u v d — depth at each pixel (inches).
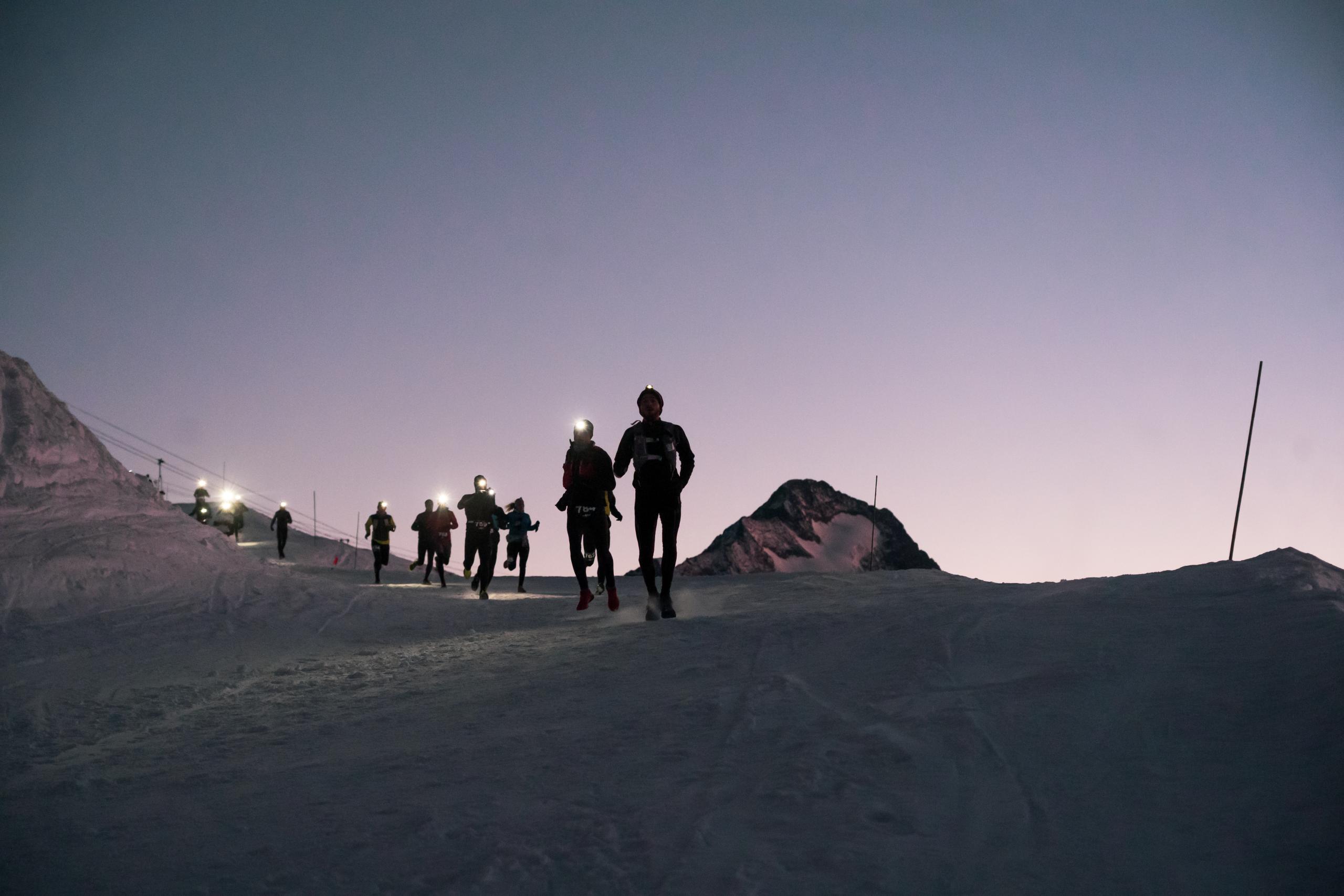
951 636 207.0
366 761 165.0
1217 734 136.8
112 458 584.4
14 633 361.4
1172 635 187.2
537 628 357.7
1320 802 112.8
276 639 363.3
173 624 386.9
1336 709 135.4
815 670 200.5
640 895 101.8
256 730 204.4
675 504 324.2
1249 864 101.6
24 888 112.8
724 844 114.1
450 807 134.1
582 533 388.8
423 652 302.0
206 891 109.0
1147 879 100.1
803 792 129.4
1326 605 185.2
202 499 1267.2
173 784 159.8
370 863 114.5
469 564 596.4
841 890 100.7
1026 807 120.4
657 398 330.0
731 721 167.6
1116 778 126.6
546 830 122.3
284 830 129.0
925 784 129.6
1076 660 178.9
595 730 170.6
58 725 229.9
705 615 327.3
